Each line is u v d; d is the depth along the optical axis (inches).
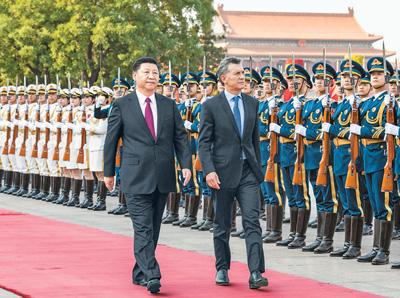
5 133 1051.9
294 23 6850.4
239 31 6712.6
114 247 607.8
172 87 772.6
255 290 462.6
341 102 591.2
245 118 479.5
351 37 6894.7
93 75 1971.0
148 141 476.1
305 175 621.9
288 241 636.7
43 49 1959.9
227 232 479.8
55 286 467.5
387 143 544.4
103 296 444.5
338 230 719.1
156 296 447.2
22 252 583.5
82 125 893.2
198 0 2027.6
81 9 1877.5
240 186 475.8
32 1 1914.4
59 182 965.2
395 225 679.7
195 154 748.0
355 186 569.0
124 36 1856.5
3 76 2033.7
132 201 472.4
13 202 955.3
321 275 515.8
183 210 887.7
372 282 493.7
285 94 759.1
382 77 557.3
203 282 483.2
